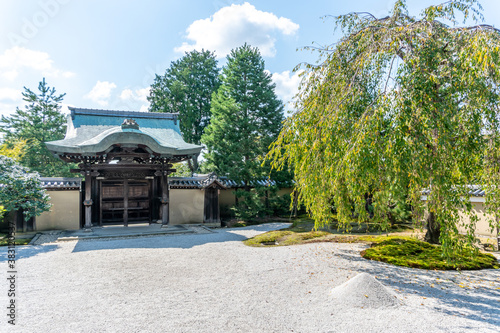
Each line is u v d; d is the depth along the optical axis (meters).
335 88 6.69
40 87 23.81
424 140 5.26
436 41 5.95
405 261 7.54
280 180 18.62
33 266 7.50
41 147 21.94
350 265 7.43
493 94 5.41
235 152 17.38
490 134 5.80
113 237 11.88
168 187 15.65
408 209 11.39
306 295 5.43
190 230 13.41
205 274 6.82
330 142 6.11
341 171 5.88
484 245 9.76
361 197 6.70
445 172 5.45
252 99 18.44
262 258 8.33
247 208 17.56
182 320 4.41
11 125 22.94
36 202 11.57
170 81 26.77
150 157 14.58
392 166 5.45
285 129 7.47
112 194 15.10
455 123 5.46
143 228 13.81
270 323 4.29
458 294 5.42
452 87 5.65
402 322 4.26
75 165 23.14
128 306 4.96
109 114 16.66
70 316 4.56
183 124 25.89
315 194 7.28
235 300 5.21
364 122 5.44
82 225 13.89
